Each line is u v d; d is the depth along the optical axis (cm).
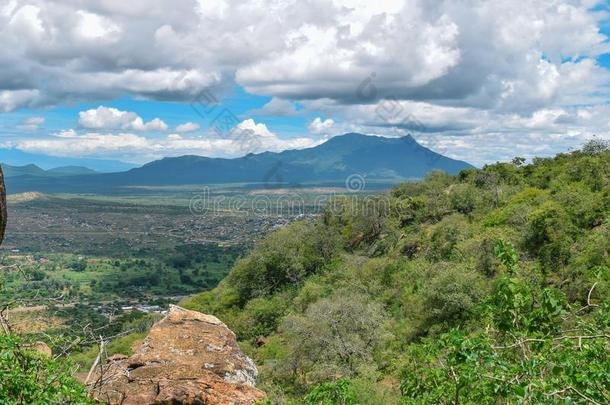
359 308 3466
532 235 3769
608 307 789
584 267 2941
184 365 1220
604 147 6406
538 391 606
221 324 1459
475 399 754
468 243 4300
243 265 6531
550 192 5094
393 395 2397
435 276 3653
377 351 3234
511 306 738
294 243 6681
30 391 704
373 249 6347
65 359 785
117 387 1092
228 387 1159
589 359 688
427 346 892
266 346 4447
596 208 3781
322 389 1066
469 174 7750
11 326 790
